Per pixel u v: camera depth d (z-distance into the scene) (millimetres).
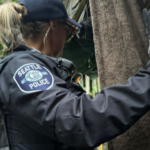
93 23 1469
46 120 749
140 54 1381
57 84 819
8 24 947
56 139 772
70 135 736
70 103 768
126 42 1390
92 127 741
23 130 853
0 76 866
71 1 2371
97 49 1435
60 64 946
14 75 825
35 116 763
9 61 886
